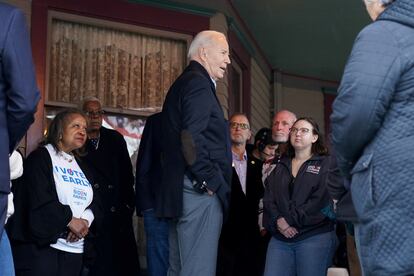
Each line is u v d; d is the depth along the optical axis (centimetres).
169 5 682
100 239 477
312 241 421
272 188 445
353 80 229
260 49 916
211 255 373
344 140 236
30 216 393
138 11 666
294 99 996
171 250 392
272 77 978
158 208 376
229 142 392
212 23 705
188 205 372
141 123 659
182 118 381
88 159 489
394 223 219
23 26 262
